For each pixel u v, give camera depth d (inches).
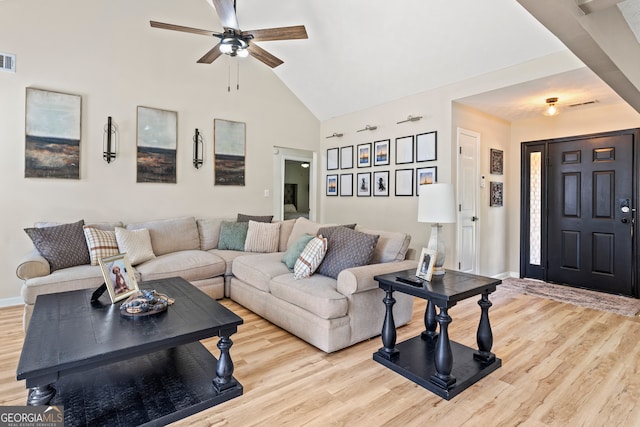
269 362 89.4
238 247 167.6
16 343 99.1
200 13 180.9
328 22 162.7
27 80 135.6
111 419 63.0
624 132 160.6
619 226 161.5
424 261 91.6
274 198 235.9
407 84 175.5
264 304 118.5
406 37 150.2
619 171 161.9
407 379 81.2
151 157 167.0
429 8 133.6
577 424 64.8
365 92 195.5
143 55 163.9
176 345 65.9
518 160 199.8
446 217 92.7
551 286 176.9
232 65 195.6
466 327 115.4
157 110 168.1
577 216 175.6
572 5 73.3
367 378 81.7
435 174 170.6
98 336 64.7
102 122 152.9
